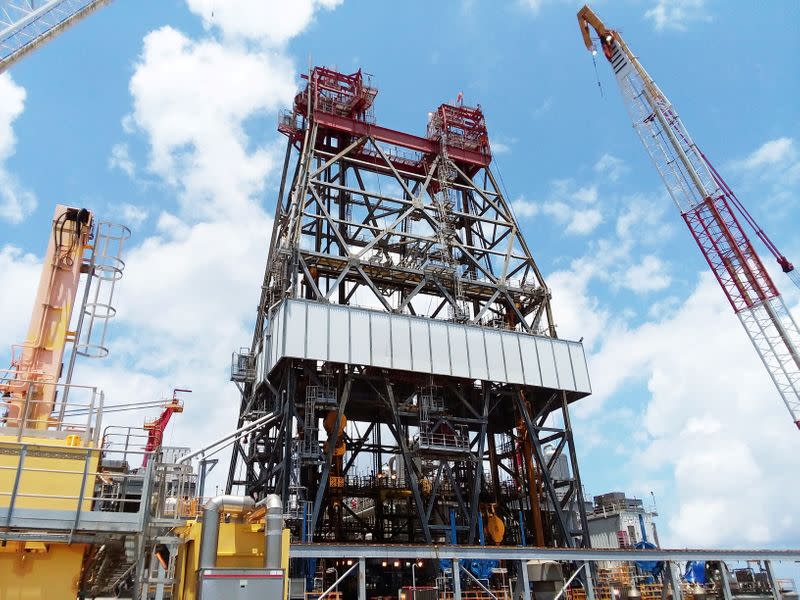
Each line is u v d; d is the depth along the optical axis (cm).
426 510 5903
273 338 5666
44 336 2244
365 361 5531
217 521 2614
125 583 3538
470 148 7738
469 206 7681
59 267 2334
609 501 8675
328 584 5497
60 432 1958
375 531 5966
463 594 4903
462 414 6312
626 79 9069
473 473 6159
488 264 7231
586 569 4528
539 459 5994
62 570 1783
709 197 8206
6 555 1753
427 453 5588
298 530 4925
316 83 7062
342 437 5728
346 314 5653
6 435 1916
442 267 6400
